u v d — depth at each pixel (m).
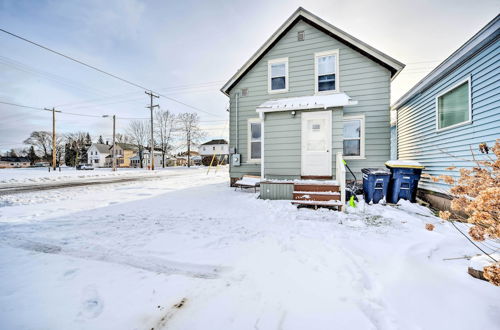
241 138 9.41
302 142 6.73
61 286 2.15
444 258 2.61
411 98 7.80
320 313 1.72
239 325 1.60
